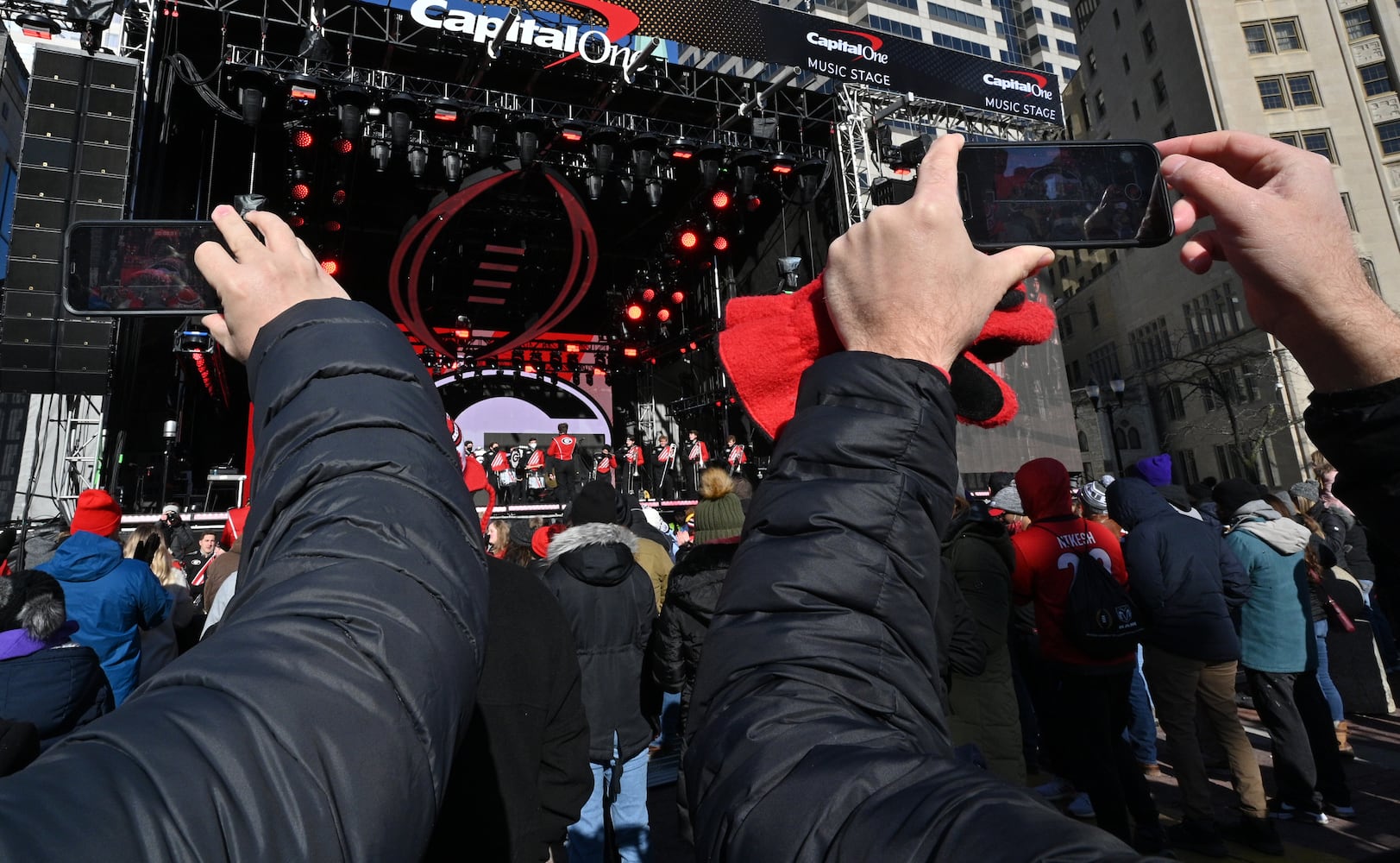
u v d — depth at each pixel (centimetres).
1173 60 2641
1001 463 1453
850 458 58
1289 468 2145
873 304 63
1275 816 387
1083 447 2969
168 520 857
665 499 1997
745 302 76
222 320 70
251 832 36
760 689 54
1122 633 312
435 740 47
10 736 191
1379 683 554
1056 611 326
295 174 1353
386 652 46
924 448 58
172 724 39
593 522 318
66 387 878
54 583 249
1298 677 399
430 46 1316
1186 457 2580
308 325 64
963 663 280
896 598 55
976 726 299
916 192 67
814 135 1591
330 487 55
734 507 380
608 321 2350
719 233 1811
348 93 1150
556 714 176
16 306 846
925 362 60
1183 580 347
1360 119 2367
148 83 1020
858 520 56
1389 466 55
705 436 2220
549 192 1695
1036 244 82
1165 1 2655
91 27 940
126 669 342
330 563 51
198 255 69
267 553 55
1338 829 369
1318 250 59
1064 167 83
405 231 1594
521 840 145
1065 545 333
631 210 1831
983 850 37
